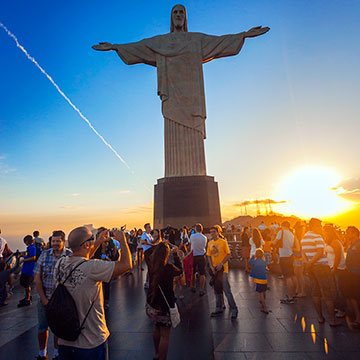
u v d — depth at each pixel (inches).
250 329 202.7
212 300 290.5
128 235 560.4
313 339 181.0
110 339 192.2
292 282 272.5
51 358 169.5
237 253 543.8
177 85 792.3
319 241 211.2
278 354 161.8
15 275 397.4
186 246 453.4
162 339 145.3
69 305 92.6
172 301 149.5
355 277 198.7
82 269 99.1
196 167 755.4
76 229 107.7
